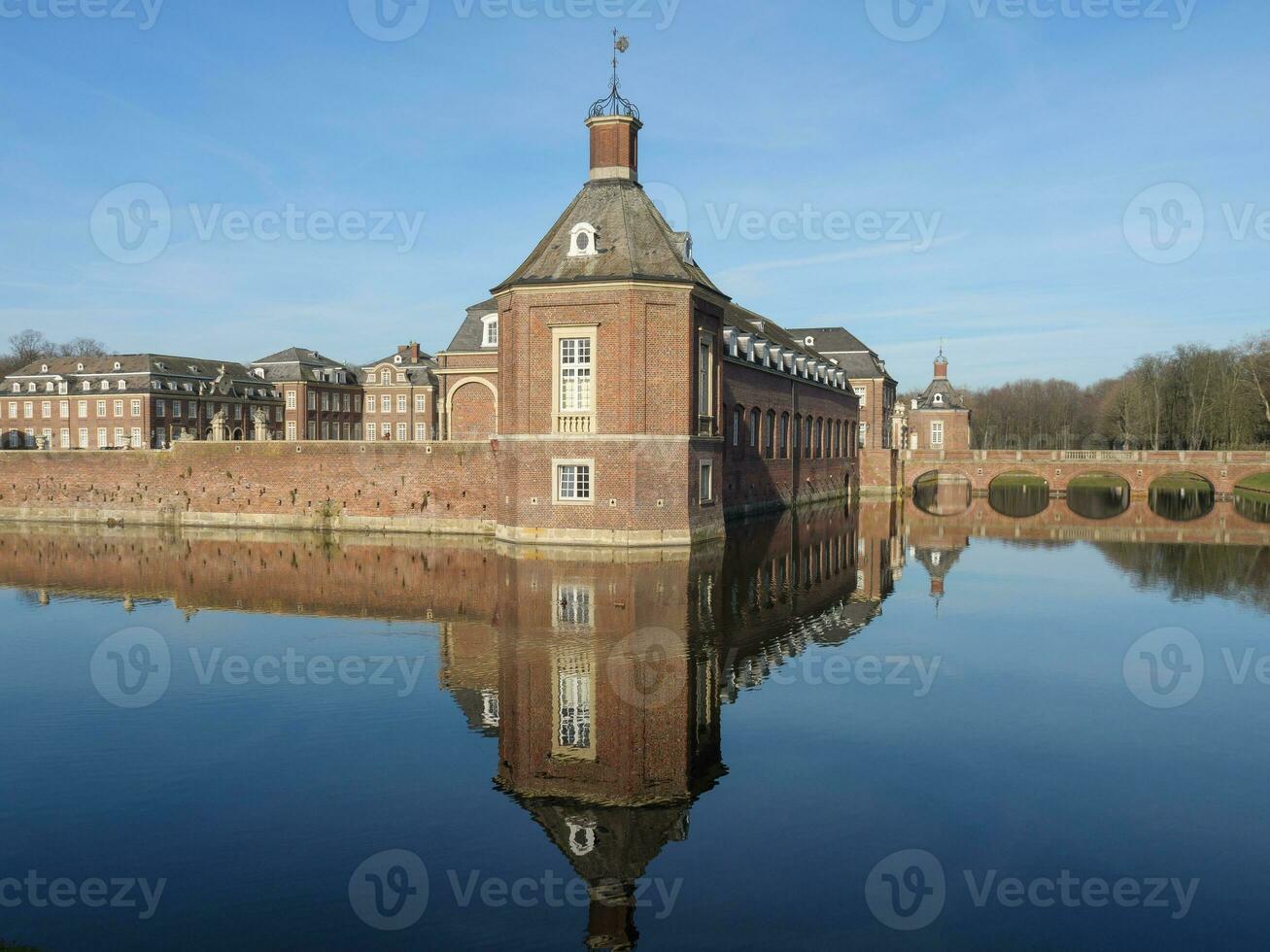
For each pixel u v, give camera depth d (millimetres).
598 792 11633
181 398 92875
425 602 24141
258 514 45938
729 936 8445
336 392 104750
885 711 14938
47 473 49688
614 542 34625
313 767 12492
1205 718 14781
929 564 32656
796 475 62906
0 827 10797
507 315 36312
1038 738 13734
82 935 8461
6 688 16625
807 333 93062
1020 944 8336
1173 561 34250
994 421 156500
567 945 8266
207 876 9594
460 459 42469
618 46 37188
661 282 33969
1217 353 107062
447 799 11438
